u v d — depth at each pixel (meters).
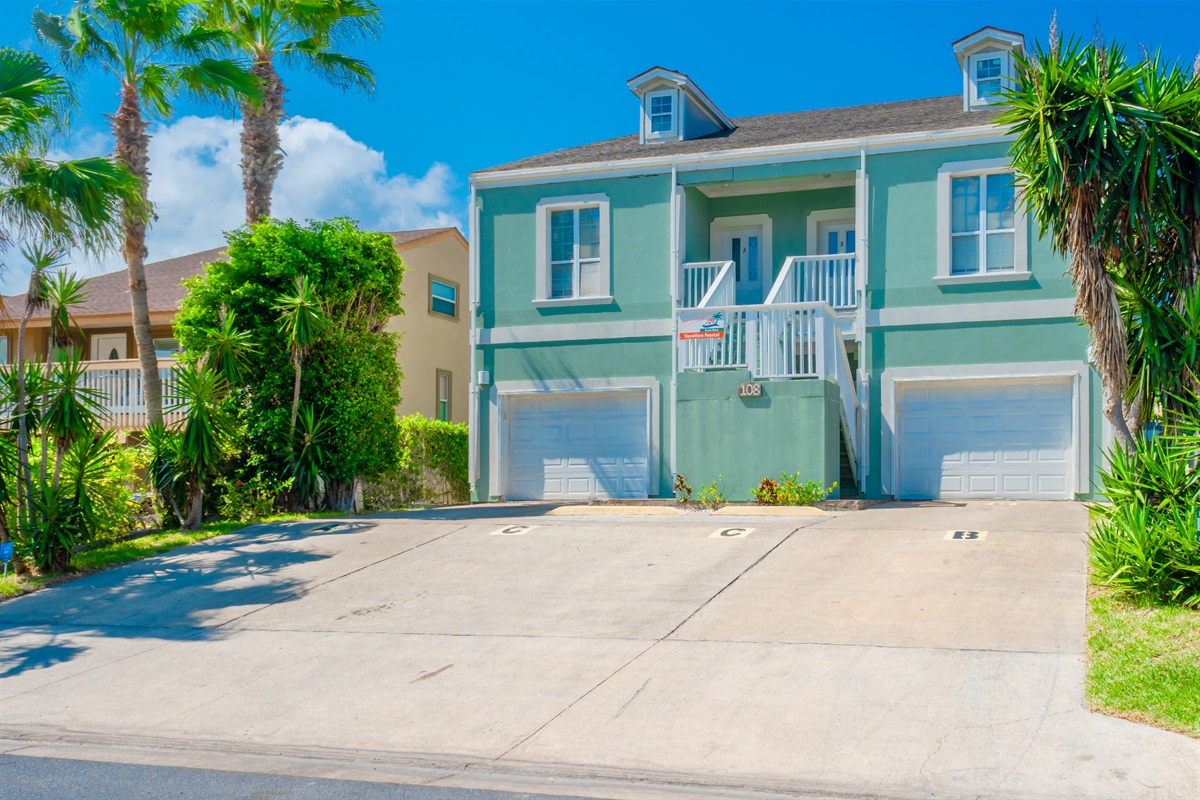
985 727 6.70
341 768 6.75
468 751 6.94
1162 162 10.40
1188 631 8.06
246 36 21.22
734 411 17.11
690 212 20.47
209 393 16.19
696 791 6.09
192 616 11.20
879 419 18.77
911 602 9.80
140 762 7.00
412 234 27.72
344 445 18.20
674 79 21.52
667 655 8.71
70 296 14.16
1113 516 9.82
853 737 6.70
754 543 12.89
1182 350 10.65
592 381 20.39
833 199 20.66
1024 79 11.06
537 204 20.86
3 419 13.91
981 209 18.45
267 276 17.72
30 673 9.42
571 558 12.73
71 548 13.92
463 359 28.53
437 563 12.94
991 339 18.22
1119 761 6.07
